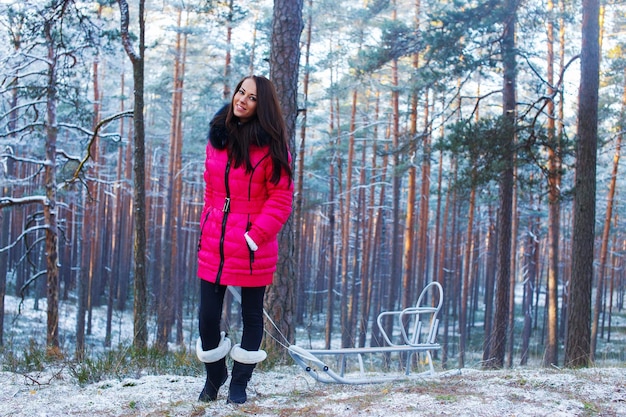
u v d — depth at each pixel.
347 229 29.47
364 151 32.81
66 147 27.20
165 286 28.95
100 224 38.53
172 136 29.47
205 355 3.59
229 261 3.41
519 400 3.48
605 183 33.94
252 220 3.41
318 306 46.59
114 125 38.53
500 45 16.03
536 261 32.62
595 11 12.07
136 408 3.61
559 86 15.62
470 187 15.23
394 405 3.37
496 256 29.14
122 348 6.10
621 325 47.03
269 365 5.91
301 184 23.73
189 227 43.44
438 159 32.25
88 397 3.91
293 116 8.00
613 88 26.84
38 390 4.25
